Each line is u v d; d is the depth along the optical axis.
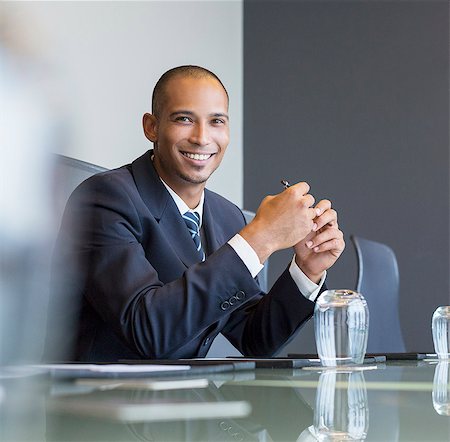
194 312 1.62
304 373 1.05
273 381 0.86
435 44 4.88
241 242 1.66
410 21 4.95
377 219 4.95
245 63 5.33
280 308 1.98
